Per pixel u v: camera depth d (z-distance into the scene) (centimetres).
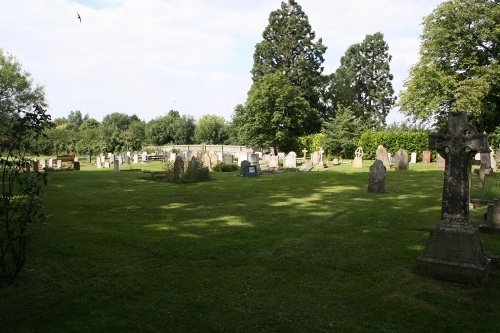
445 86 3319
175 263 644
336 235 828
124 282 557
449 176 575
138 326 429
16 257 552
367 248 726
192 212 1116
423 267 580
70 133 6141
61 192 1564
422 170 2445
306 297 507
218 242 776
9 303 484
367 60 6494
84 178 2203
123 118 9594
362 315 458
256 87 5016
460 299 498
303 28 5659
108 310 467
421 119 3631
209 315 456
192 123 8094
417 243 754
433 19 3509
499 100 3525
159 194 1502
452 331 421
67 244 750
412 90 3625
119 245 750
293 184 1819
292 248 730
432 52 3531
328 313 463
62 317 450
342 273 596
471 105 3141
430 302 492
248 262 649
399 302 493
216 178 2169
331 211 1110
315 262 647
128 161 3653
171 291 525
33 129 575
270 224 944
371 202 1262
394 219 980
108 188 1708
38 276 576
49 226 909
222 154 3519
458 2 3322
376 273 592
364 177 2120
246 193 1517
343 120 4275
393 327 429
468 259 550
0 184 1684
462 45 3384
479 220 952
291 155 2830
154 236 824
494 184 1627
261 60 5816
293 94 4897
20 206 564
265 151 5066
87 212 1109
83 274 588
